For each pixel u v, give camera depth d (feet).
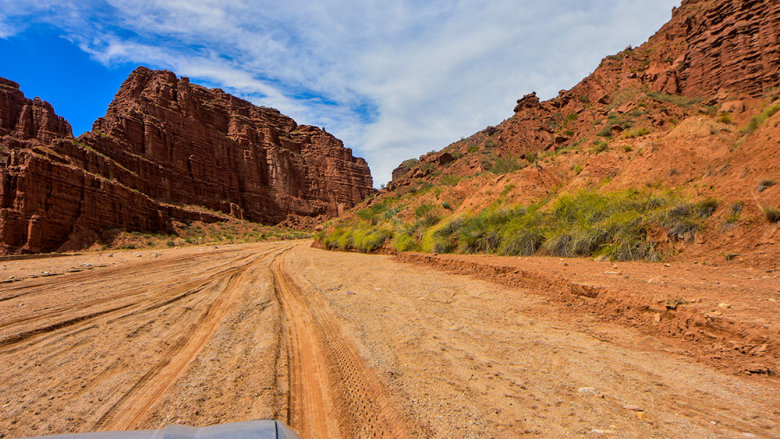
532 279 23.45
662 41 187.73
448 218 59.00
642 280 18.19
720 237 22.71
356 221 103.45
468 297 21.49
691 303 13.58
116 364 11.75
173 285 27.86
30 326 15.89
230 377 10.69
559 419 7.80
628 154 44.55
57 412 8.50
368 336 14.55
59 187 92.94
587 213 33.81
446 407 8.50
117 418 8.20
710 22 134.21
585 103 183.42
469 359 11.71
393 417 8.19
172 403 8.96
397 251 57.21
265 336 14.79
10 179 84.17
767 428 7.10
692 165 31.50
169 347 13.50
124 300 21.99
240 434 3.66
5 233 79.15
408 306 19.94
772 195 21.80
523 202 47.78
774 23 112.68
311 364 12.02
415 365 11.32
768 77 110.01
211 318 17.95
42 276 32.32
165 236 129.80
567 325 14.99
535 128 169.37
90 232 98.58
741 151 27.86
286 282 30.19
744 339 10.96
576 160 54.75
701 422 7.45
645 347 12.09
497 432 7.32
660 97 123.24
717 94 116.98
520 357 11.76
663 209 27.48
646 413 7.91
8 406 8.82
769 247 19.61
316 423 8.28
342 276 33.09
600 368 10.57
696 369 10.14
